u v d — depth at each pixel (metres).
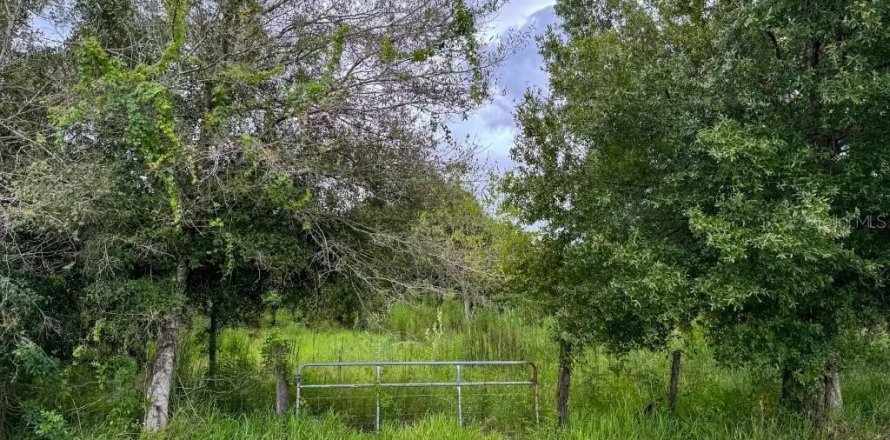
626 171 6.74
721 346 6.25
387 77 6.92
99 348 6.50
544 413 7.61
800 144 5.52
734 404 7.33
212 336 7.89
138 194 6.29
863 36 5.02
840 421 6.51
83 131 6.07
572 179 7.02
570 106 7.16
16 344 5.58
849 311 5.89
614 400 7.87
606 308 6.38
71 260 6.27
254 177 6.51
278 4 6.78
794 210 4.99
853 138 5.67
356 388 8.00
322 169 6.75
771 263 5.24
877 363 7.34
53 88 6.53
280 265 6.89
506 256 7.64
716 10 6.68
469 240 8.02
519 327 11.00
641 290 5.74
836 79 5.15
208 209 6.16
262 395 7.61
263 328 9.12
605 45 6.81
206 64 6.26
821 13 5.25
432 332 11.86
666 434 6.59
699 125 5.91
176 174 6.14
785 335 5.94
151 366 6.56
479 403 8.08
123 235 6.12
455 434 6.75
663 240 6.28
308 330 11.23
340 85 6.68
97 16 6.90
